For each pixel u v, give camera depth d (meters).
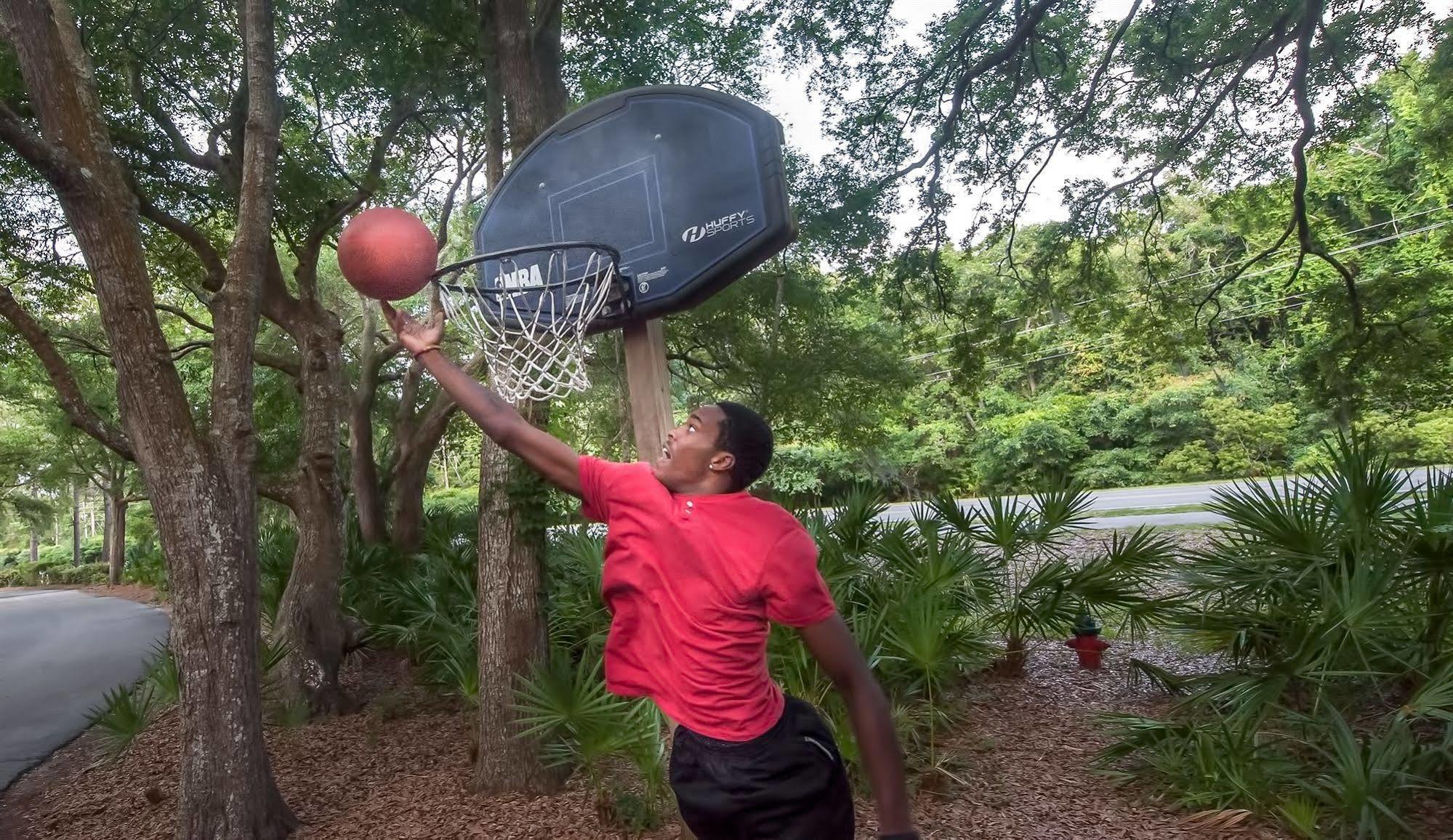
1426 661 5.00
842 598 6.46
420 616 9.02
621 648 1.96
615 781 5.69
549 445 2.03
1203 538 13.46
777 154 3.15
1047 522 7.37
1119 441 32.56
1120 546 7.07
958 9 10.77
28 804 7.18
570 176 3.50
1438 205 23.48
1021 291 15.11
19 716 10.41
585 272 3.32
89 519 66.38
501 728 5.84
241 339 5.46
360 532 13.01
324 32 9.55
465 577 9.43
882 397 13.89
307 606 8.70
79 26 8.84
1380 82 21.45
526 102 5.97
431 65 8.99
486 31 6.55
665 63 10.28
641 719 5.06
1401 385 13.06
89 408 5.74
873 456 20.78
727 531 1.81
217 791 5.11
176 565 5.16
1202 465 29.47
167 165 10.20
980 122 11.55
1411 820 4.54
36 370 18.39
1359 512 5.29
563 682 5.12
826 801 1.85
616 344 12.34
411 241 2.12
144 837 5.96
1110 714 6.07
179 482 5.09
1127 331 14.79
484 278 3.47
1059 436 31.88
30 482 36.69
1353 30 10.64
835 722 5.21
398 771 6.69
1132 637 7.05
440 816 5.58
